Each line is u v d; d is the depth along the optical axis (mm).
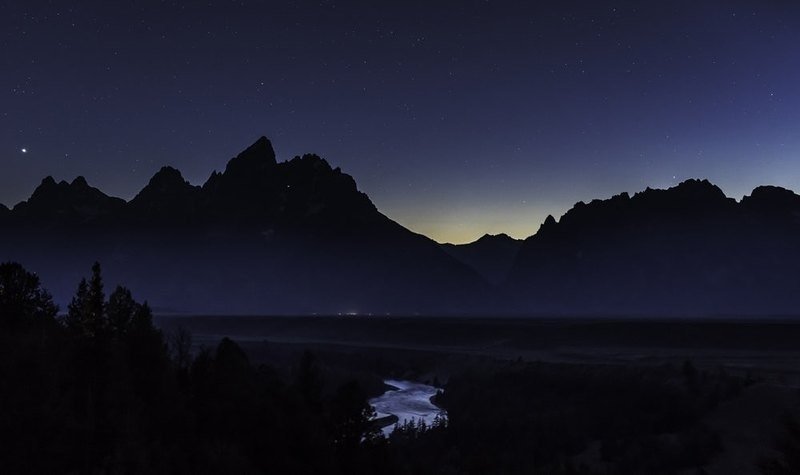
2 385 34375
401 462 51406
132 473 32219
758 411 59844
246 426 39469
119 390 36719
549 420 63656
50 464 31859
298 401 43188
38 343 39000
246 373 44688
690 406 62750
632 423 62062
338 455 42375
